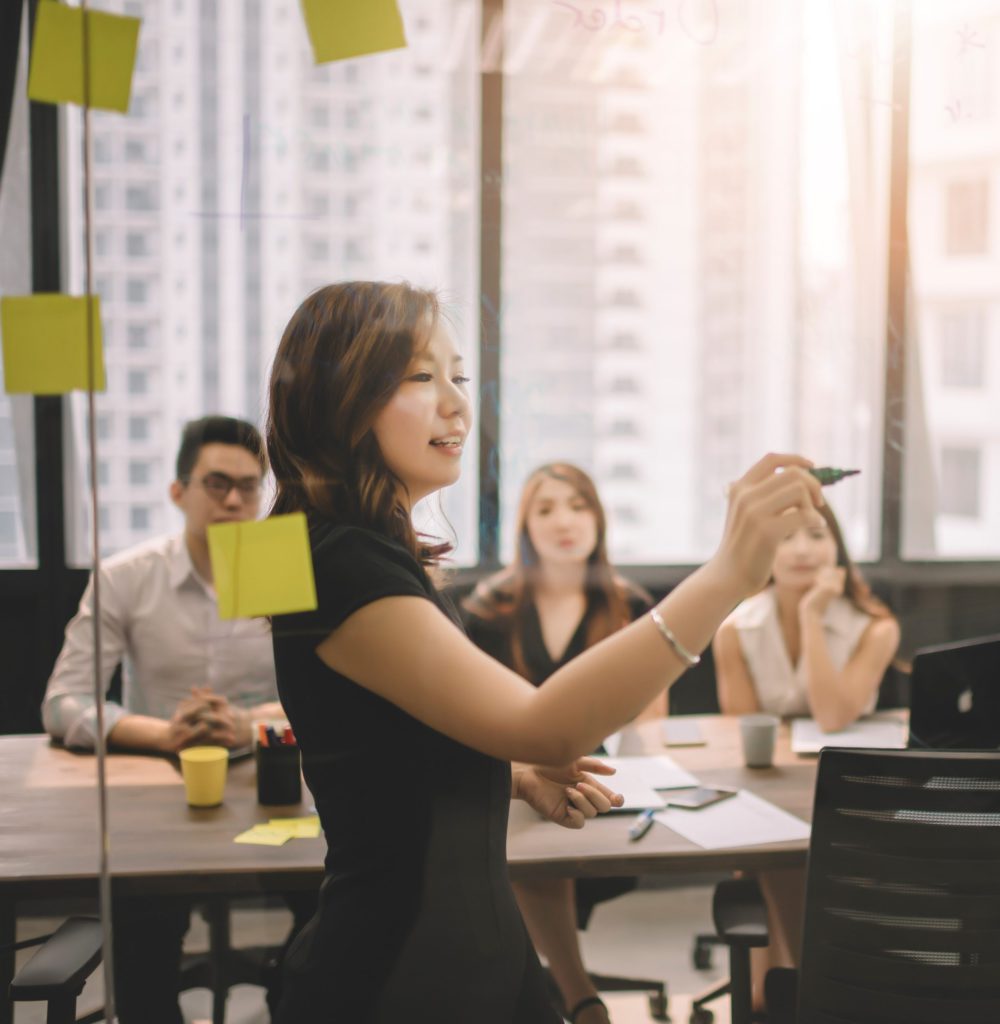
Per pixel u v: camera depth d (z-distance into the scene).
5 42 1.46
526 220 2.70
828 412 2.72
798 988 1.23
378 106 2.09
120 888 1.22
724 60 2.57
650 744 1.79
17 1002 1.26
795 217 2.71
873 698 1.99
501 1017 0.93
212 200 1.61
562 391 2.75
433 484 0.96
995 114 2.29
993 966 1.17
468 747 0.89
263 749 1.47
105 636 1.68
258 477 1.54
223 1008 1.38
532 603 2.08
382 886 0.88
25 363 0.97
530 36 2.52
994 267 2.78
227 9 1.62
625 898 1.89
